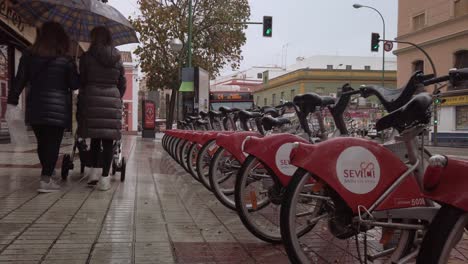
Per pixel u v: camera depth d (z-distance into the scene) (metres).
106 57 6.16
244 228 4.63
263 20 24.00
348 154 2.81
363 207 2.78
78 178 7.48
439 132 35.91
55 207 5.24
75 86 6.14
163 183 7.52
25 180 7.01
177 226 4.62
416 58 39.59
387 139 3.30
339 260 3.31
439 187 2.27
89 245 3.85
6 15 11.10
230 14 26.36
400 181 2.83
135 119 51.56
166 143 12.68
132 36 8.01
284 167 3.91
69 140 18.86
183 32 25.48
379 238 3.06
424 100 2.78
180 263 3.49
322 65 76.75
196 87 18.28
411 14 40.19
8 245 3.79
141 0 25.77
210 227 4.63
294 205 2.90
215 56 27.12
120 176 8.09
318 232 3.58
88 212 5.05
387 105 3.49
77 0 6.41
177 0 26.14
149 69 26.16
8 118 5.99
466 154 23.05
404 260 2.89
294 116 5.35
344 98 4.01
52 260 3.45
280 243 4.10
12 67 14.62
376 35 29.86
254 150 3.96
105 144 6.43
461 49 34.78
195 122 10.61
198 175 6.55
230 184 5.55
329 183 2.76
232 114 7.68
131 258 3.56
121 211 5.20
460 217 2.23
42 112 5.85
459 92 34.00
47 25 6.11
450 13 35.72
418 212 2.84
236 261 3.59
